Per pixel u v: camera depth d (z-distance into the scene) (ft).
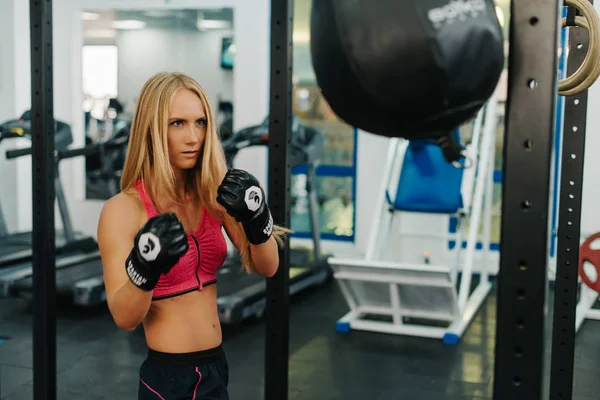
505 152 3.46
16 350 14.02
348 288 15.76
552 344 8.02
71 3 22.71
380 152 21.11
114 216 5.67
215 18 22.00
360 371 13.00
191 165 5.91
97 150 18.10
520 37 3.40
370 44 3.20
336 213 22.68
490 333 15.37
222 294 15.48
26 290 16.98
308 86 22.38
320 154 18.76
